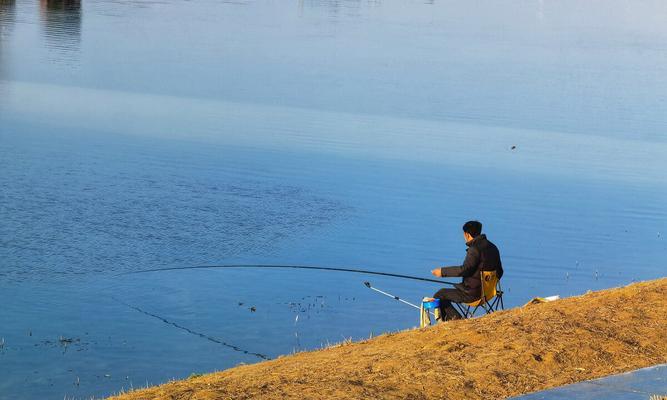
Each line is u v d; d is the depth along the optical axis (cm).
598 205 7144
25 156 7669
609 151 9406
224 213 6288
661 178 8244
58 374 3391
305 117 10556
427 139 9606
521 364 1864
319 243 5753
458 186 7581
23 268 4825
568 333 2039
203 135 9175
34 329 3944
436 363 1891
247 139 9075
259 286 4800
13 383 3275
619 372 1819
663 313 2181
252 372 2062
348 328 4144
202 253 5356
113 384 3297
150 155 8056
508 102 12494
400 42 19138
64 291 4503
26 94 11225
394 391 1719
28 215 5869
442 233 6209
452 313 2655
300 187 7250
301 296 4653
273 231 5962
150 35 18225
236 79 13462
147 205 6350
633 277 5366
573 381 1772
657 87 14612
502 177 7988
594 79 15138
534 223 6556
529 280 5225
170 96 11706
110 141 8594
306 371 1927
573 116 11606
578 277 5328
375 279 5084
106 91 11844
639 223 6650
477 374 1805
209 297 4544
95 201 6344
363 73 14650
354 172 7881
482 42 19850
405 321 4272
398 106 11725
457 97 12656
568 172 8331
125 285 4666
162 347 3769
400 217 6538
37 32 17700
